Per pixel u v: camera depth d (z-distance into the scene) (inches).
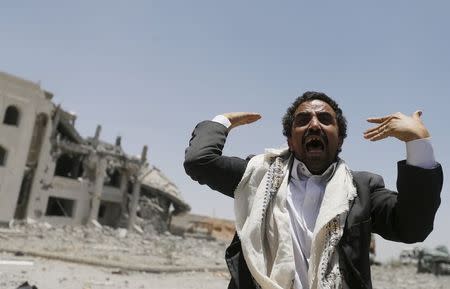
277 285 72.2
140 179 1774.1
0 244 824.3
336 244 73.1
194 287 552.4
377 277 1016.2
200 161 87.4
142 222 1807.3
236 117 100.7
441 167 71.7
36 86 1357.0
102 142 1702.8
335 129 85.7
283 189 84.4
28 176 1370.6
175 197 2012.8
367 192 80.0
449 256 1214.3
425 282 951.0
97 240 1238.3
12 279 448.8
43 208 1385.3
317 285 71.7
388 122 76.4
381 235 80.4
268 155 91.4
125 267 670.5
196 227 2522.1
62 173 1633.9
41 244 951.0
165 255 1036.5
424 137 71.6
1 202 1226.0
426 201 69.1
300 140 86.0
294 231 81.9
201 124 98.0
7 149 1268.5
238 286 78.7
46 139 1411.2
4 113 1268.5
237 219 85.5
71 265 647.8
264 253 80.2
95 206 1565.0
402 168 71.8
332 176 83.9
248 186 87.4
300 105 90.1
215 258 1165.7
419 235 71.1
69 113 1531.7
